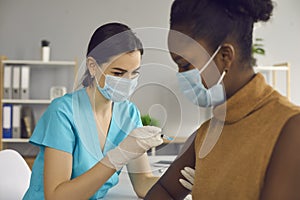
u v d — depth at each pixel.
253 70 0.75
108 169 1.25
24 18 4.94
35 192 1.53
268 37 5.19
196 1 0.73
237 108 0.73
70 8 4.97
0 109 4.61
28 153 4.84
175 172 0.93
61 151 1.39
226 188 0.72
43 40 4.77
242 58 0.74
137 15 5.00
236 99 0.73
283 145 0.66
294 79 5.21
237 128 0.73
